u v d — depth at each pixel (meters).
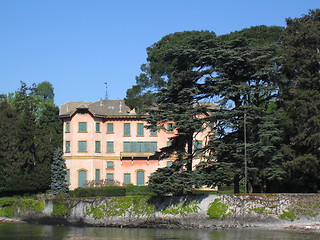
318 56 49.00
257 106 51.12
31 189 72.12
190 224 48.06
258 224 45.91
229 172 46.59
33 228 51.62
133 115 80.38
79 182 78.50
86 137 79.19
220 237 41.00
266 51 49.84
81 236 43.84
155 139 80.56
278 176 47.50
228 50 48.81
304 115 47.53
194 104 52.44
